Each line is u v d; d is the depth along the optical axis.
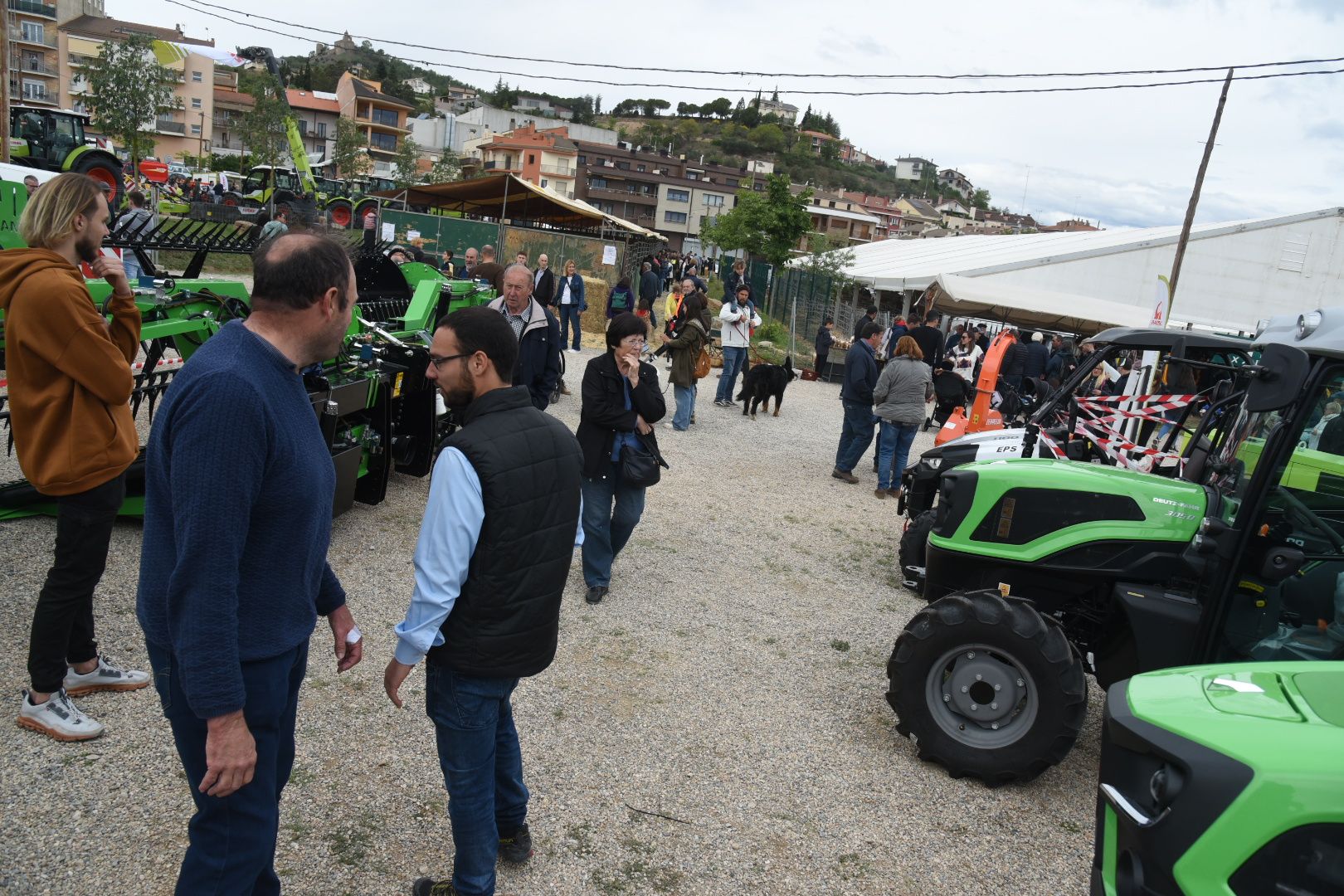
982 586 4.45
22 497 5.27
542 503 2.53
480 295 9.00
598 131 109.44
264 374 1.98
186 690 1.90
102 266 3.31
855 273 29.31
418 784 3.42
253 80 36.38
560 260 24.62
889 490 9.30
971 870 3.35
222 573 1.89
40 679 3.30
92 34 71.25
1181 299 29.22
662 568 6.31
